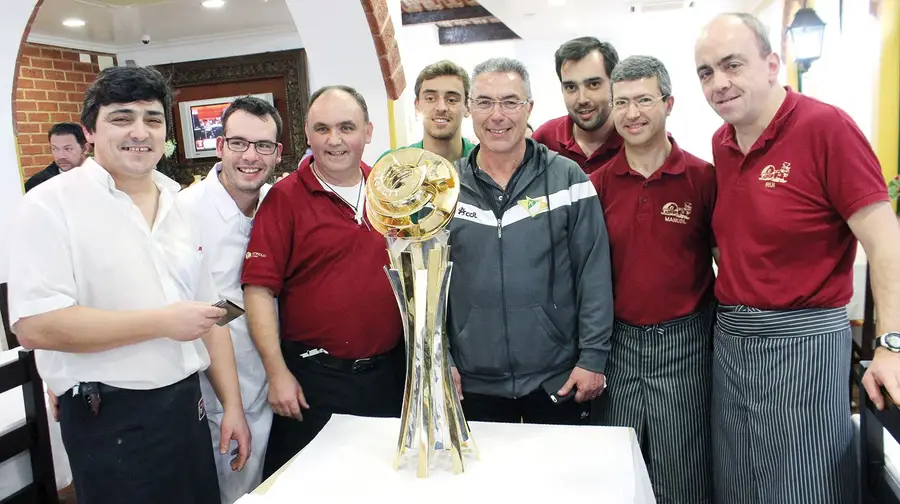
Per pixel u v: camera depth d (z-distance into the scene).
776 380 1.46
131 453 1.35
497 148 1.57
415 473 1.19
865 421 1.45
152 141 1.34
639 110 1.59
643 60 1.61
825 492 1.46
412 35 7.01
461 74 2.24
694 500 1.76
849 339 1.46
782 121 1.43
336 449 1.31
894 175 2.88
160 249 1.41
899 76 2.79
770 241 1.45
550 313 1.61
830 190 1.39
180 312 1.30
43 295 1.26
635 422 1.75
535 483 1.13
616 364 1.76
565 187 1.61
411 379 1.20
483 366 1.61
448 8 6.09
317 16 2.70
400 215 1.12
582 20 5.98
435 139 2.26
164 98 1.38
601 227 1.64
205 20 4.81
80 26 4.67
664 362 1.70
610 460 1.21
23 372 1.77
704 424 1.74
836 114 1.38
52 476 1.86
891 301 1.30
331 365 1.75
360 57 2.88
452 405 1.20
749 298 1.49
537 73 7.44
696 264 1.69
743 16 1.42
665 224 1.66
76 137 3.77
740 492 1.56
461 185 1.61
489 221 1.59
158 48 5.40
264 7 4.64
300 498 1.12
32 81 4.75
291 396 1.70
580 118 2.12
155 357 1.37
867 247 1.36
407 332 1.21
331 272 1.72
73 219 1.30
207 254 1.76
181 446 1.42
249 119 1.73
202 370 1.64
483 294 1.58
